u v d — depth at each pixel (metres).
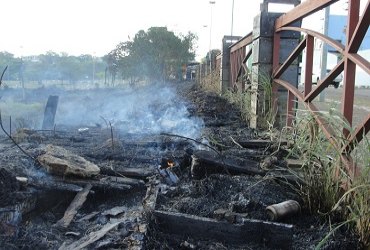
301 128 3.41
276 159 3.45
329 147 2.74
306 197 2.71
